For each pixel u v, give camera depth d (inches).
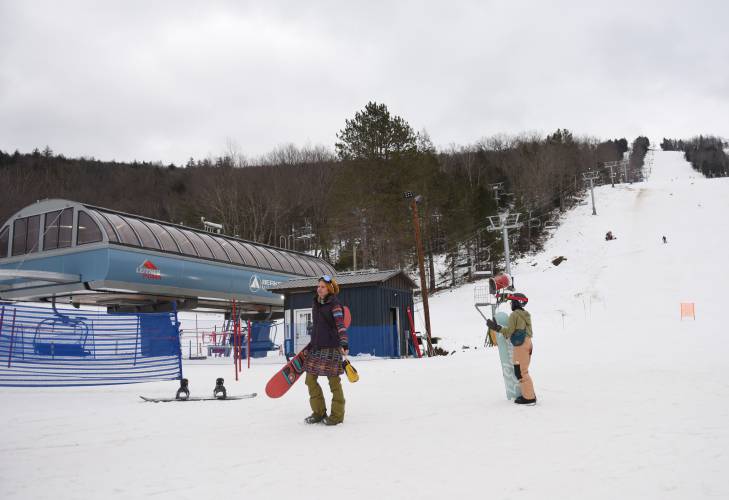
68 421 257.0
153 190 3326.8
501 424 218.5
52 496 139.6
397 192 1723.7
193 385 434.6
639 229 2551.7
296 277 1202.0
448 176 2475.4
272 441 204.2
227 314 1144.8
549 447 177.6
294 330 858.8
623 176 4869.6
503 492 134.4
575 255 2279.8
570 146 4261.8
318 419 241.0
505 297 275.0
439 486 141.4
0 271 727.7
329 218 1830.7
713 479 136.9
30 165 3380.9
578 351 560.7
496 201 2829.7
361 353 821.9
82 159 3809.1
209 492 141.9
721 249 1907.0
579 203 3560.5
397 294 888.9
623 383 317.7
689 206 2918.3
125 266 809.5
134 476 158.2
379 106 1792.6
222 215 2571.4
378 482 146.9
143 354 431.8
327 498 135.1
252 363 750.5
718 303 1226.0
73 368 448.1
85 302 908.6
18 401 339.9
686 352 490.3
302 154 3267.7
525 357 263.7
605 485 136.4
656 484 135.2
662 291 1493.6
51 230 844.0
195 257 947.3
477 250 2384.4
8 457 183.5
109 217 842.8
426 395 312.2
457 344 1232.8
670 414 221.9
